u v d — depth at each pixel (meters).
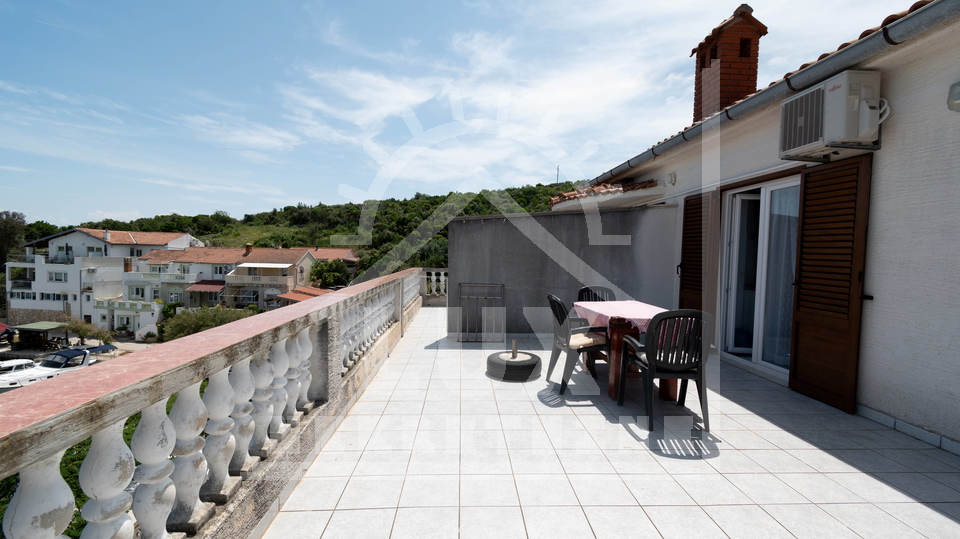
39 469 0.94
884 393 3.31
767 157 4.52
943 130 2.85
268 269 33.38
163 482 1.36
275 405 2.30
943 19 2.42
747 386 4.32
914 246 3.05
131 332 35.72
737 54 6.38
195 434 1.51
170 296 36.06
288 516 2.12
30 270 39.38
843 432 3.18
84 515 1.11
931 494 2.36
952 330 2.83
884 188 3.27
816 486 2.44
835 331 3.70
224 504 1.70
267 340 2.04
